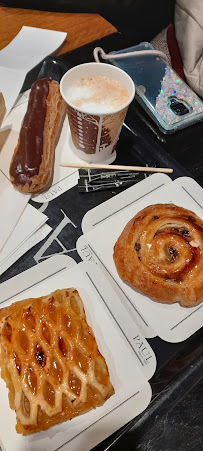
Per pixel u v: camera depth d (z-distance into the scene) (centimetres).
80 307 28
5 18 44
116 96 32
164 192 34
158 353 28
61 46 42
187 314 29
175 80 41
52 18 44
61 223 32
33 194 33
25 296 29
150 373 27
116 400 26
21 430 24
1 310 27
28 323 26
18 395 24
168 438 25
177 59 49
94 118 30
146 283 29
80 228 32
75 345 26
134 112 39
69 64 41
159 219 30
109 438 25
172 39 50
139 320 29
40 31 43
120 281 30
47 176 33
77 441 25
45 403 24
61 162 35
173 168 36
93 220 32
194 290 28
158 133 38
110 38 43
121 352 27
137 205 33
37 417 24
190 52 45
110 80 33
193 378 27
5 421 25
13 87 39
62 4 48
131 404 26
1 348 26
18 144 33
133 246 29
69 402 25
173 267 28
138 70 42
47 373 25
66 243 31
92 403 25
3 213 32
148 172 35
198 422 26
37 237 31
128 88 32
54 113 35
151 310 29
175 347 28
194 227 30
